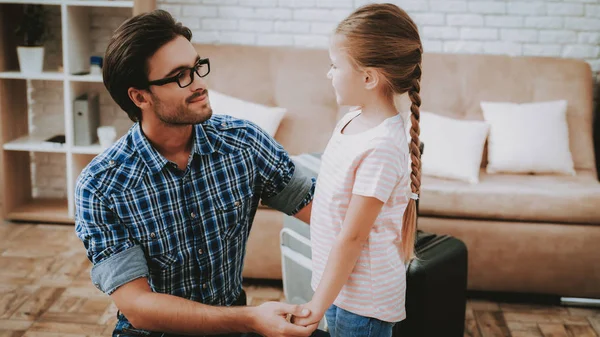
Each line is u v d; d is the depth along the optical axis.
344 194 1.41
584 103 3.54
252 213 1.62
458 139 3.26
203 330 1.37
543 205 2.95
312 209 1.52
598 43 3.78
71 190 3.75
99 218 1.41
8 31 3.74
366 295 1.44
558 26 3.78
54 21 3.93
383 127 1.38
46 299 2.90
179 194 1.46
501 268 3.00
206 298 1.53
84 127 3.71
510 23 3.79
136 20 1.35
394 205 1.43
